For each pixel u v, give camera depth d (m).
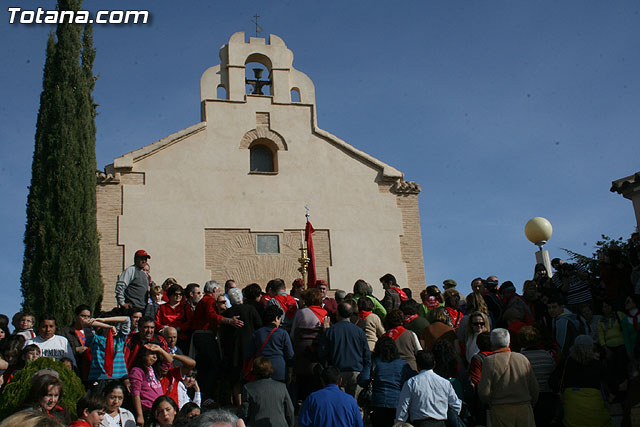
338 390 7.61
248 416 7.96
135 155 19.05
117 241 18.30
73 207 15.70
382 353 8.92
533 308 13.01
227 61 20.94
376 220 20.41
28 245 15.28
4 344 8.94
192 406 7.70
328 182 20.39
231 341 10.26
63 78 16.89
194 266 18.62
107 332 9.61
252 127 20.38
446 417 7.86
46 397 6.81
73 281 15.04
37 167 15.95
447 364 8.12
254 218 19.47
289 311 11.54
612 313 10.84
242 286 18.83
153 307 11.70
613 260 13.06
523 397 8.02
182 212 19.00
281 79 21.11
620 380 10.30
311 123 20.89
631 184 14.76
